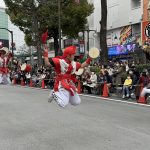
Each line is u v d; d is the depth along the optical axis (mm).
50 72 26438
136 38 35156
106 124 10594
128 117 11836
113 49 38562
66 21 37156
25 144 8344
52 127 10242
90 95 19766
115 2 39219
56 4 36375
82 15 38375
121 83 19391
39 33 37062
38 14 36469
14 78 32281
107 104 15500
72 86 8562
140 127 10078
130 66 20781
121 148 7820
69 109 13852
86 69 21703
